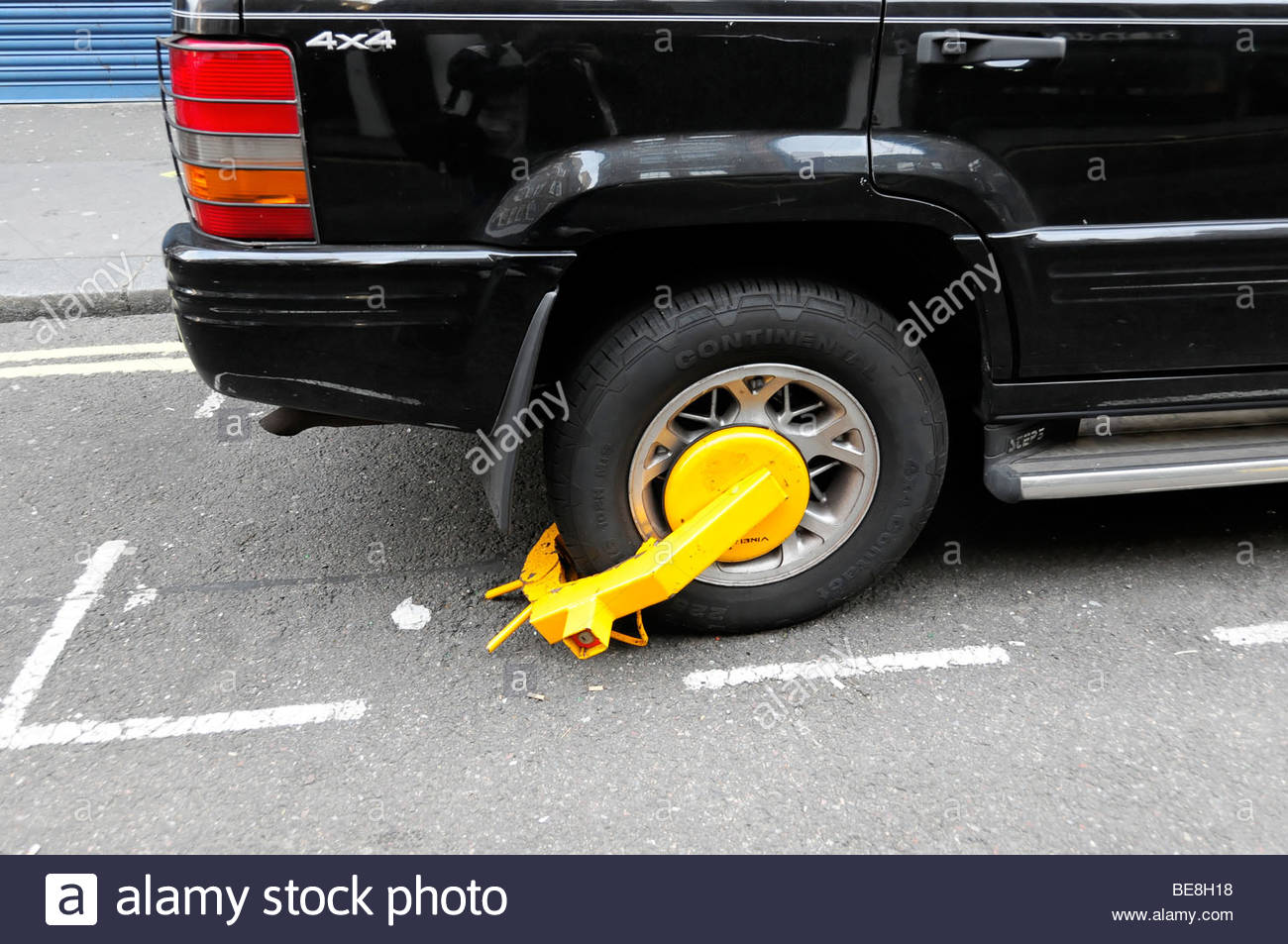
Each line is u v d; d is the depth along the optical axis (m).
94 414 3.86
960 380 2.62
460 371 2.20
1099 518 3.07
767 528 2.42
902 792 2.13
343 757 2.25
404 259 2.08
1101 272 2.28
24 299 4.68
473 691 2.43
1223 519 3.06
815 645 2.56
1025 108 2.12
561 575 2.55
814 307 2.20
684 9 1.98
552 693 2.42
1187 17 2.11
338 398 2.23
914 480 2.44
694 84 2.02
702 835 2.04
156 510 3.23
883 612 2.68
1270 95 2.20
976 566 2.86
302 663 2.54
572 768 2.21
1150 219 2.26
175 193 5.96
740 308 2.19
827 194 2.09
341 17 1.94
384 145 2.01
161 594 2.81
